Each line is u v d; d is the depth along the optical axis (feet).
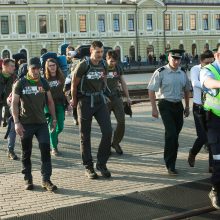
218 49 20.01
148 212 19.69
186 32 249.34
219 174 20.15
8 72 32.32
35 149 32.73
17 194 22.34
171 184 23.35
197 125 25.52
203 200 21.02
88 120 24.70
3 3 208.44
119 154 30.50
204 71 20.17
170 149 24.82
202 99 22.84
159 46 242.58
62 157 30.19
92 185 23.53
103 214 19.51
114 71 29.68
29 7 212.02
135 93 75.31
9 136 29.99
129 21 235.20
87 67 24.23
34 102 22.59
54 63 30.04
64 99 30.37
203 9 252.62
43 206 20.49
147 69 172.65
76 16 221.46
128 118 46.88
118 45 232.73
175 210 19.89
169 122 24.88
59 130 30.50
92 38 225.35
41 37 215.51
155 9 239.91
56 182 24.18
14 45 211.61
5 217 19.19
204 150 31.35
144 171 26.07
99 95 24.76
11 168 27.53
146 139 35.70
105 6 227.20
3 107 33.68
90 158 25.05
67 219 19.01
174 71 25.12
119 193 22.04
